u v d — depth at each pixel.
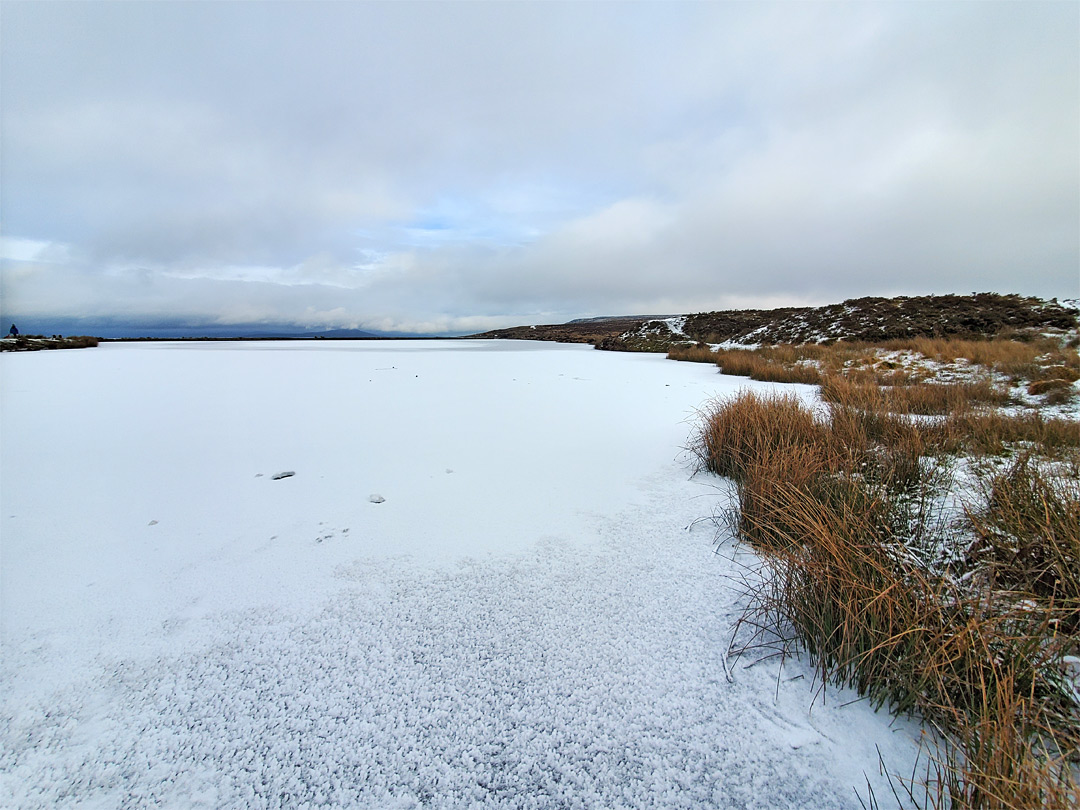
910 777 1.14
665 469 3.72
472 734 1.31
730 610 1.84
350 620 1.82
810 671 1.51
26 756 1.25
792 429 3.55
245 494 3.22
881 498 2.42
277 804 1.13
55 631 1.76
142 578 2.14
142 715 1.38
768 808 1.10
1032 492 2.15
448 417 5.89
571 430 5.14
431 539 2.53
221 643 1.70
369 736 1.31
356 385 9.10
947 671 1.32
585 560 2.27
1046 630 1.35
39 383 9.24
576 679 1.50
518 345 30.70
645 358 16.80
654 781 1.17
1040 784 0.96
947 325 14.97
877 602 1.47
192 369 12.20
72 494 3.22
